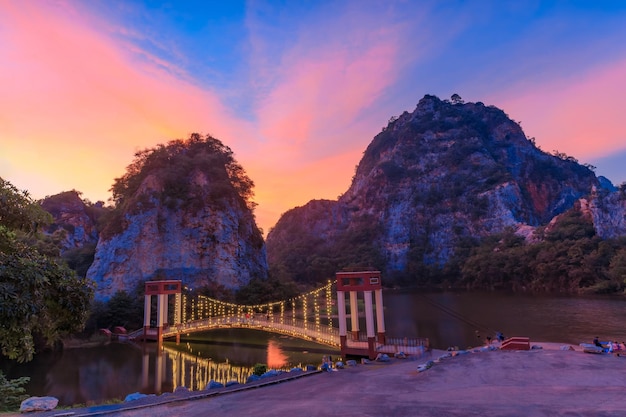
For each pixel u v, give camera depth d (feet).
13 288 34.06
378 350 104.88
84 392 106.11
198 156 344.90
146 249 282.97
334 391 46.32
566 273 382.42
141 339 182.91
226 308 246.06
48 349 160.86
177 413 37.96
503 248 510.17
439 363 65.57
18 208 45.27
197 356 149.69
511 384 46.44
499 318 224.53
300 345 159.53
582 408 34.06
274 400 42.32
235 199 341.62
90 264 314.35
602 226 421.59
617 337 153.48
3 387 47.93
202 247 299.38
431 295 429.38
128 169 346.95
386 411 35.65
